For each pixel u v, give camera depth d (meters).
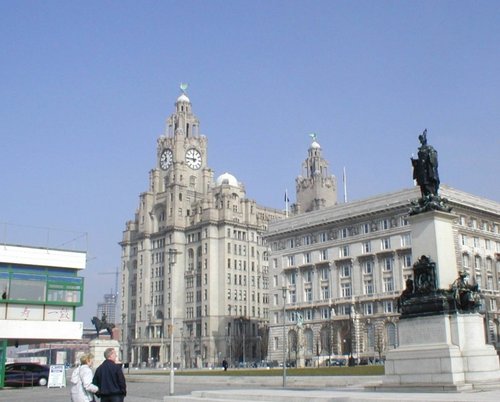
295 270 141.88
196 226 187.75
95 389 20.64
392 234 123.56
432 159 39.59
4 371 67.00
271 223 152.50
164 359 181.38
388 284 122.94
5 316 71.19
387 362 36.62
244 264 187.25
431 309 35.91
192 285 185.00
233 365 162.25
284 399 29.11
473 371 33.66
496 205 132.25
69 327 74.75
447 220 38.62
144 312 192.75
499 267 126.19
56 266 75.38
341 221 133.38
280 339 142.88
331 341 129.12
